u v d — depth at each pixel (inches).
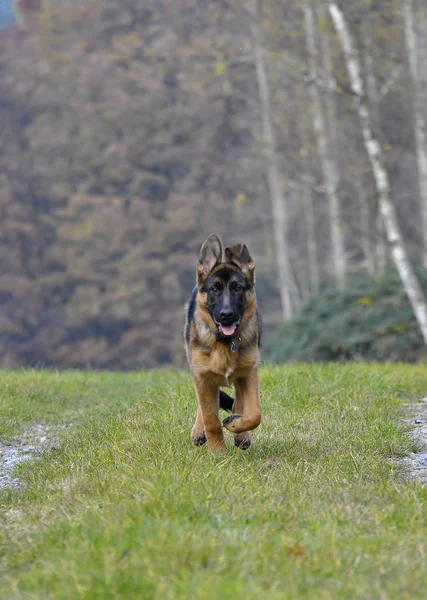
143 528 194.4
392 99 906.1
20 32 2071.9
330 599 163.2
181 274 1734.7
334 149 1064.8
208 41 1042.1
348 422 349.4
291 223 1720.0
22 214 1806.1
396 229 778.8
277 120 1073.5
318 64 917.2
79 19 1835.6
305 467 275.6
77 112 1847.9
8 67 1975.9
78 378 554.3
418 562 184.7
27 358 1713.8
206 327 276.4
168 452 282.2
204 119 1668.3
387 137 824.3
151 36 1779.0
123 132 1806.1
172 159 1775.3
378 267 1107.9
